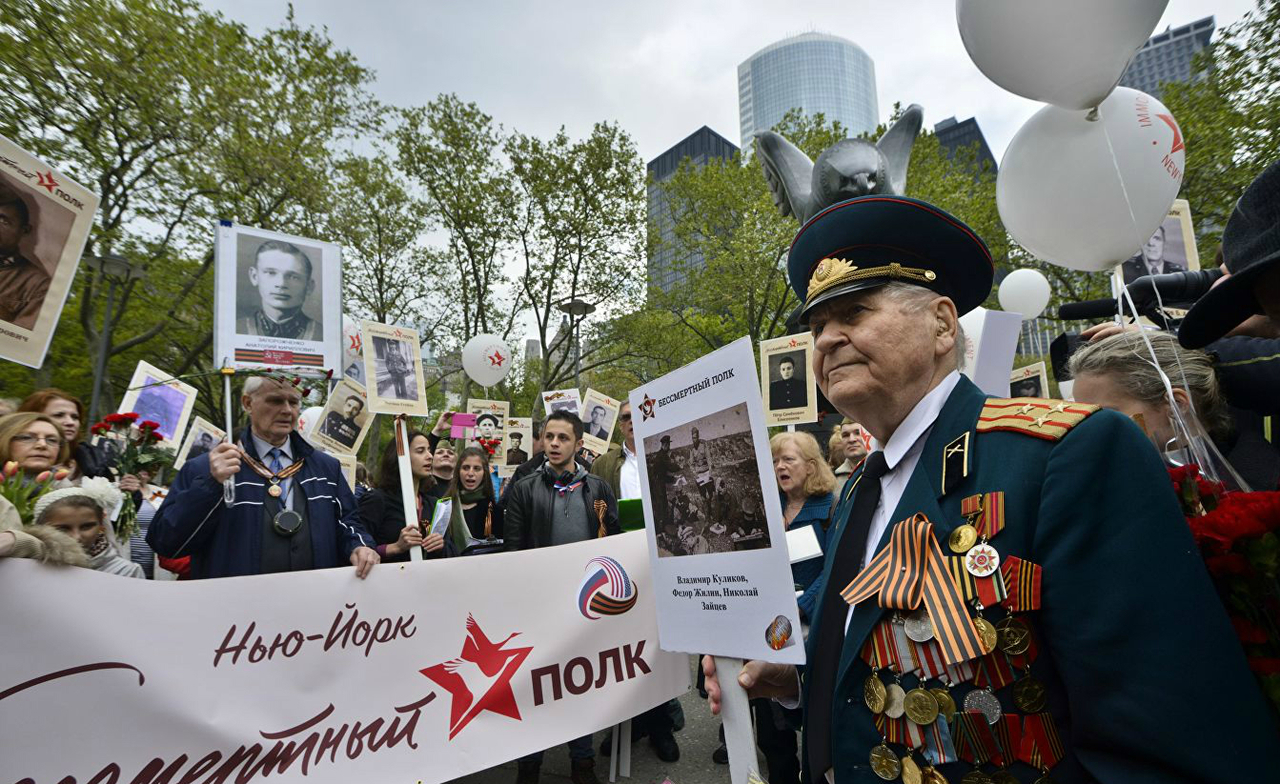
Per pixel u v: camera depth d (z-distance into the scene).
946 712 0.96
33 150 13.58
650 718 3.82
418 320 22.92
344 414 6.02
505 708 2.79
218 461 2.84
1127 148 2.15
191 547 2.90
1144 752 0.80
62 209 3.06
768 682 1.59
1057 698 0.91
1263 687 0.94
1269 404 1.30
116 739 2.16
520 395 28.92
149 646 2.25
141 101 13.96
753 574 1.49
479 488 4.88
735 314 23.39
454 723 2.69
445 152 20.48
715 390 1.61
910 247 1.21
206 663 2.34
